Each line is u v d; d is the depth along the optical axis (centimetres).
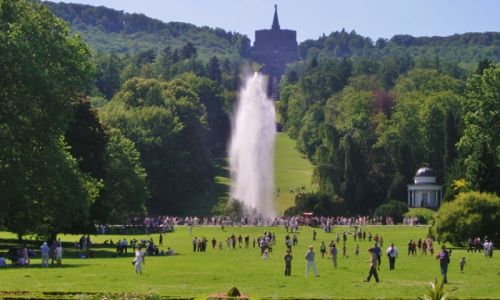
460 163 18112
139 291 6225
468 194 12938
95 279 7212
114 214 17612
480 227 12588
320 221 19062
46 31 10194
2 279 7025
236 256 11062
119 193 17200
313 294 6169
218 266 9075
